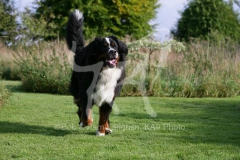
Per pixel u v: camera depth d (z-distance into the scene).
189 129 6.72
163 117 8.06
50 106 9.30
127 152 5.00
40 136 5.93
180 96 12.65
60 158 4.68
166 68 13.35
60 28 25.88
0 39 22.75
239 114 8.60
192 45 14.95
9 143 5.44
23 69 13.72
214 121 7.63
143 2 29.22
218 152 5.06
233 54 14.87
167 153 4.98
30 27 20.52
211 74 13.22
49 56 14.31
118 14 27.81
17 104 9.52
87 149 5.14
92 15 26.59
